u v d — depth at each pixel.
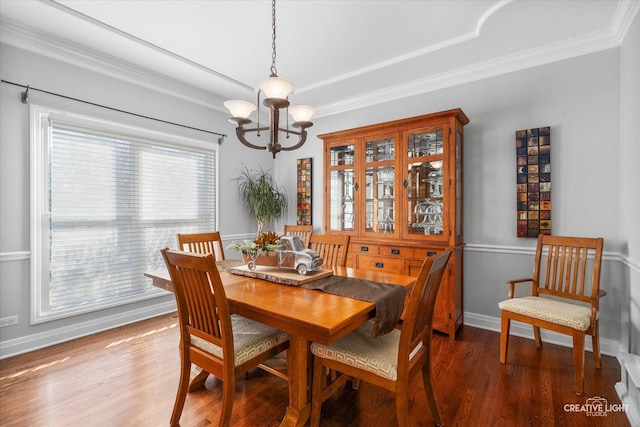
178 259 1.44
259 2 2.05
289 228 2.87
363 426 1.61
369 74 3.09
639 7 1.89
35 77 2.43
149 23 2.29
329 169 3.53
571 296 2.25
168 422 1.62
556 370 2.13
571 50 2.49
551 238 2.41
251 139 4.27
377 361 1.39
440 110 3.15
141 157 3.11
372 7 2.10
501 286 2.83
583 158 2.47
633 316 2.07
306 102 3.89
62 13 2.15
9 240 2.33
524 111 2.71
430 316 1.61
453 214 2.71
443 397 1.84
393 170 3.09
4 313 2.31
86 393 1.87
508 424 1.61
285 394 1.88
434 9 2.12
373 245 3.10
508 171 2.79
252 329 1.67
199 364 1.53
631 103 2.07
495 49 2.61
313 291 1.62
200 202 3.66
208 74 3.13
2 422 1.61
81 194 2.70
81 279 2.71
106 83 2.83
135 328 2.90
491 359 2.30
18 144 2.37
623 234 2.26
